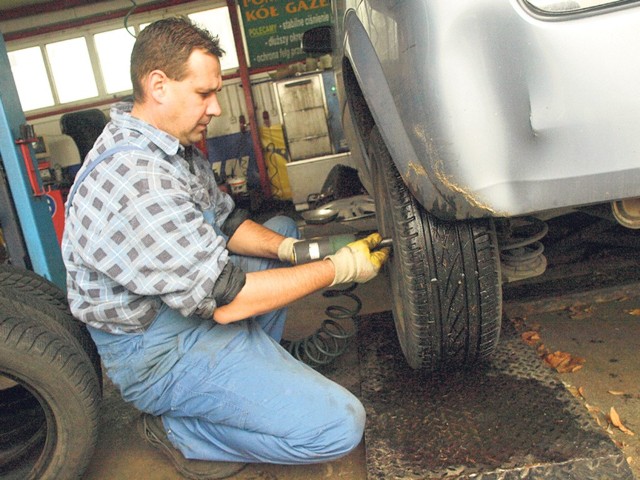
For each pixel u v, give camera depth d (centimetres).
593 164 105
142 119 134
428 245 139
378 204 172
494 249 142
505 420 151
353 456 159
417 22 107
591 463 131
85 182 129
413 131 116
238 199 727
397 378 180
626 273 226
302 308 263
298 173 596
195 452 155
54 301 175
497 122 106
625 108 101
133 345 142
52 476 147
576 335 196
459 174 111
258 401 140
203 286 127
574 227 239
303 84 653
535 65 102
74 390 142
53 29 803
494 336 152
